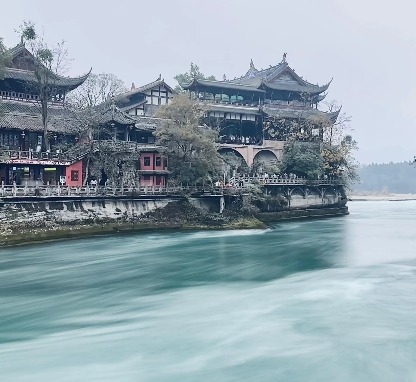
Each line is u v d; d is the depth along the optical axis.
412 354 20.39
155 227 60.25
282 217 80.25
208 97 93.94
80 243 50.03
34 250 45.47
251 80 109.81
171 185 66.50
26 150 66.38
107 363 19.61
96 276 35.81
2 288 32.06
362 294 29.75
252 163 87.75
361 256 44.34
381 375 18.52
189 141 65.56
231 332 23.17
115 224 56.84
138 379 18.17
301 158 85.44
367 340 21.95
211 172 71.12
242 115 91.56
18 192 48.69
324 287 31.72
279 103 100.94
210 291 31.22
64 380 18.08
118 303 28.45
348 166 95.69
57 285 33.00
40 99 66.62
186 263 40.88
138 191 59.91
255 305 27.70
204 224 63.09
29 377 18.31
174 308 27.33
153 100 87.19
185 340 22.16
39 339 22.33
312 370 18.92
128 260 41.97
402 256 44.31
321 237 58.09
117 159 65.69
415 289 30.86
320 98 106.19
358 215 98.56
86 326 24.23
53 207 51.28
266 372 18.78
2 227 46.56
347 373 18.67
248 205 68.69
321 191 89.44
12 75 70.75
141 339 22.31
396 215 98.69
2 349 21.06
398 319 24.83
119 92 85.75
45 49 65.94
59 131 67.69
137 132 77.75
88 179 64.19
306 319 24.95
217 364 19.53
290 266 39.56
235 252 46.47
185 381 18.03
